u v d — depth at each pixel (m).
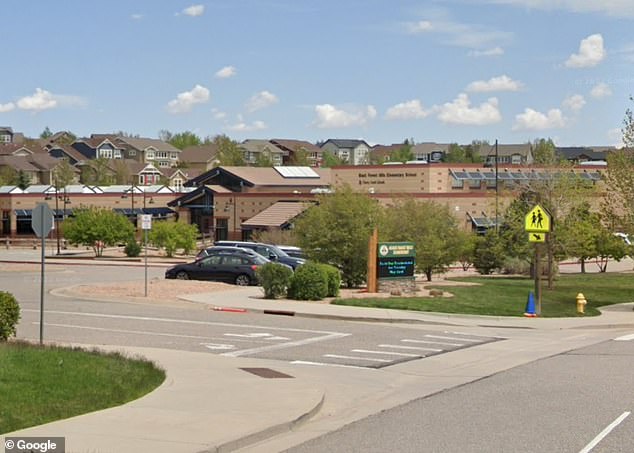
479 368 17.97
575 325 26.69
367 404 13.96
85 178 136.50
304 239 38.41
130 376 14.33
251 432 10.95
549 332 25.50
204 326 24.09
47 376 13.51
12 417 11.05
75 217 70.44
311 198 72.19
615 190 33.00
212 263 38.38
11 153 148.25
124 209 95.88
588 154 147.62
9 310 17.64
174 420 11.55
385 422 12.27
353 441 10.98
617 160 32.38
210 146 172.38
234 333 22.78
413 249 34.66
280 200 77.06
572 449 10.32
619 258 51.12
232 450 10.44
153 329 23.19
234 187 84.38
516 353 20.39
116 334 22.03
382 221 38.59
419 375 17.05
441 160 155.50
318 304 29.55
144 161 167.38
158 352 18.55
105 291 33.19
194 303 29.58
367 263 36.09
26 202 92.19
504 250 49.09
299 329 24.03
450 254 43.81
